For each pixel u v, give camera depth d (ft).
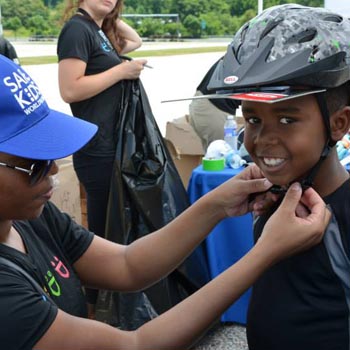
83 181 8.13
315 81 2.77
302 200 3.18
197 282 7.93
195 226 4.01
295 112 2.84
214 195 3.92
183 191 7.99
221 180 7.90
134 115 7.80
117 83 7.81
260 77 2.77
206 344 8.01
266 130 2.95
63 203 9.53
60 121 3.21
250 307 3.55
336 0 10.14
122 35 9.45
